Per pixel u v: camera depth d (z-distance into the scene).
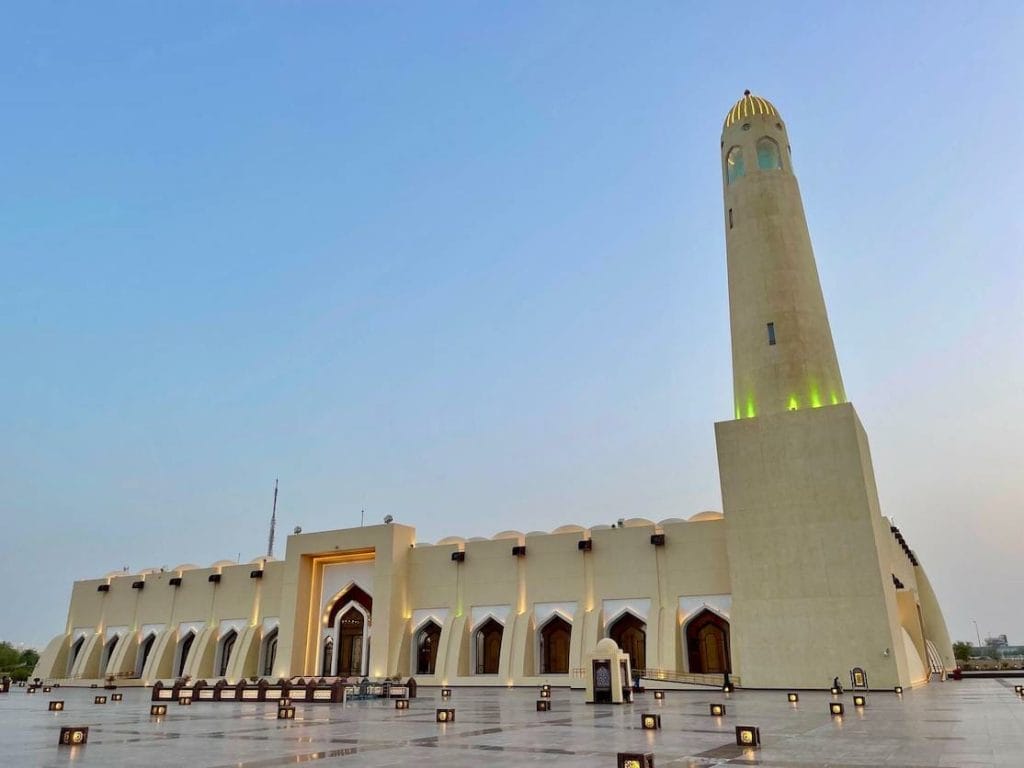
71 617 61.28
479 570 45.44
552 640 42.50
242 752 12.16
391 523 47.88
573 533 43.34
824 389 36.62
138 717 21.05
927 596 54.69
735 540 34.69
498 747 12.39
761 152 42.03
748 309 39.00
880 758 10.38
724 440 36.19
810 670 31.53
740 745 12.10
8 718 21.09
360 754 11.69
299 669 47.88
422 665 46.12
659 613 39.09
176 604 56.16
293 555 50.06
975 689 29.30
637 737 13.64
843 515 32.72
